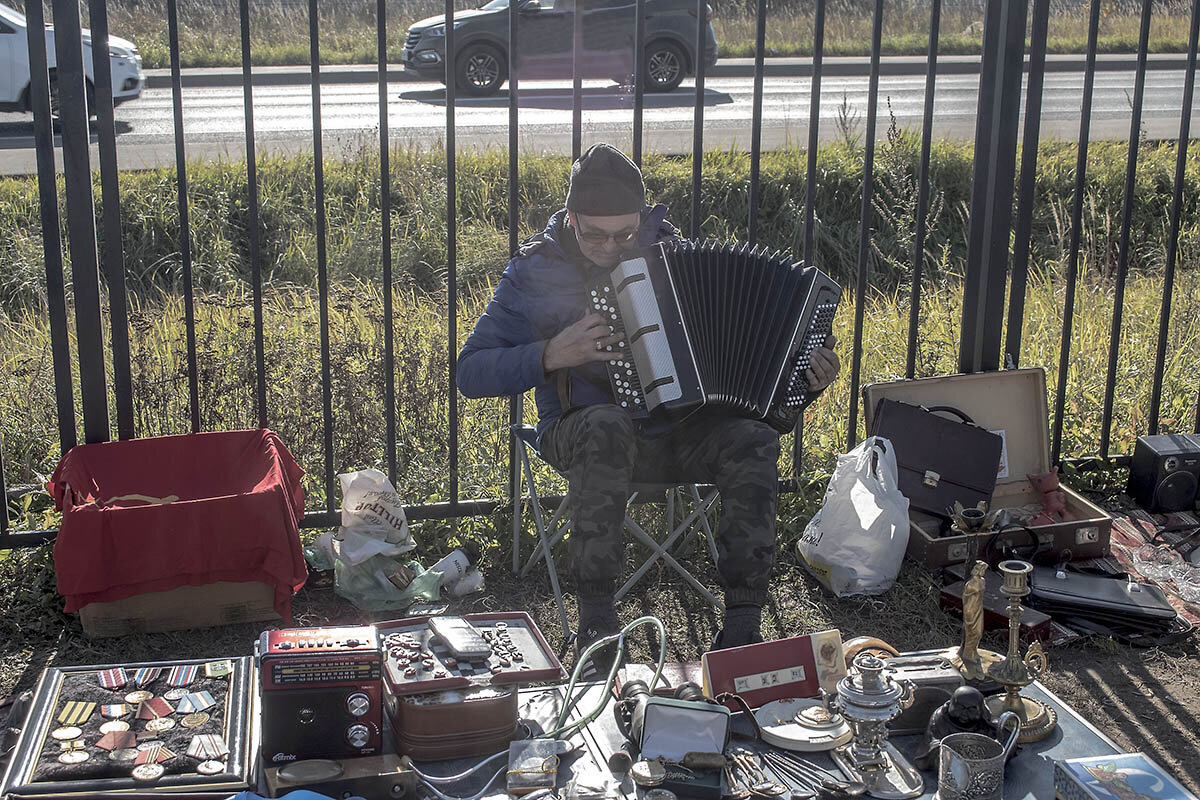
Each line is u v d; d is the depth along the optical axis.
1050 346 6.08
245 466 3.89
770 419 3.43
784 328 3.40
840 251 9.86
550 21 14.19
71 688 2.67
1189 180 10.24
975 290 4.56
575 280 3.57
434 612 3.85
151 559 3.43
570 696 2.81
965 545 4.08
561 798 2.50
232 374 4.96
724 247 3.39
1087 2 21.56
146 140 11.62
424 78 14.83
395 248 9.13
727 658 2.84
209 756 2.47
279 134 12.04
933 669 2.90
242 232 9.38
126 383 3.95
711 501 3.84
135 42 17.58
